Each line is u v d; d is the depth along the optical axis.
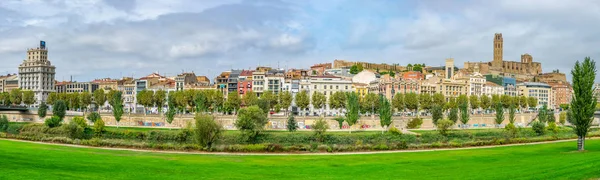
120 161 114.25
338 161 123.75
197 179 87.19
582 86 138.75
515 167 98.81
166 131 198.62
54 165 100.06
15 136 183.62
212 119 160.38
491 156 130.75
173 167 105.00
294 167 109.12
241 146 156.00
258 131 185.75
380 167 107.69
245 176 92.38
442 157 131.38
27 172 87.56
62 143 169.25
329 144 178.12
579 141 141.75
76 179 82.38
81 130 196.50
